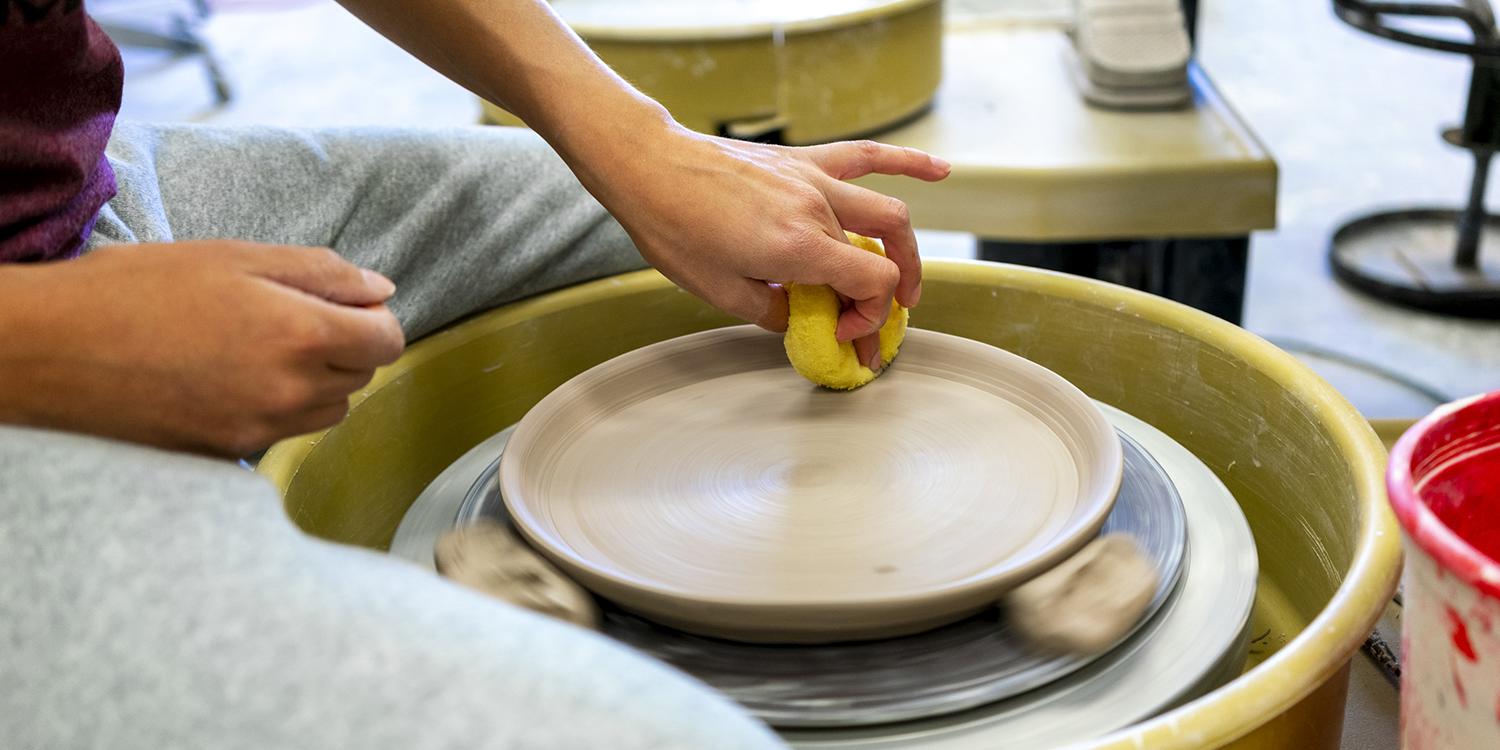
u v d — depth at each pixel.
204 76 3.47
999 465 0.78
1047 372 0.84
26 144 0.67
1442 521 0.55
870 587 0.66
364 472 0.89
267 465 0.77
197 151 0.90
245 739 0.35
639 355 0.91
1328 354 1.88
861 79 1.65
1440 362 1.86
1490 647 0.44
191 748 0.35
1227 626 0.66
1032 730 0.59
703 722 0.36
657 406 0.90
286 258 0.50
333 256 0.52
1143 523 0.74
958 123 1.77
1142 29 1.81
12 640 0.39
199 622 0.37
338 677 0.36
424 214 0.96
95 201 0.75
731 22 1.58
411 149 0.98
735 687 0.62
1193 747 0.49
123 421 0.49
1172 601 0.69
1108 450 0.74
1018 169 1.55
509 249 1.00
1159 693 0.61
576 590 0.66
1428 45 1.71
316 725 0.35
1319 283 2.16
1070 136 1.68
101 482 0.41
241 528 0.41
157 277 0.48
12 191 0.68
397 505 0.94
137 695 0.36
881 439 0.83
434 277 0.98
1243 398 0.88
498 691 0.35
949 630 0.66
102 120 0.75
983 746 0.59
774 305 0.82
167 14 3.58
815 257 0.74
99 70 0.74
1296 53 3.34
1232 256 1.71
